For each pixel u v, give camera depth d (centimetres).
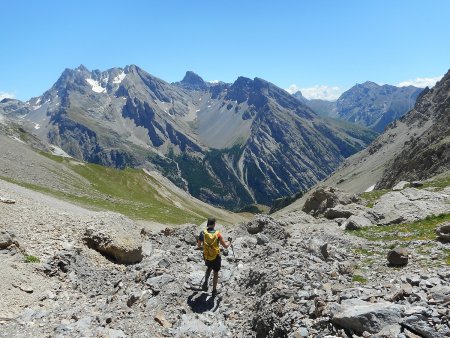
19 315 1452
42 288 1722
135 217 7875
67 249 2145
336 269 1711
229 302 1658
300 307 1286
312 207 5216
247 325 1439
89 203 8175
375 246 2297
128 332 1375
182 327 1446
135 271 2027
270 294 1437
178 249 2434
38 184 9562
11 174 9638
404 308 1062
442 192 3741
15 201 2934
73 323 1425
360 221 3098
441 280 1325
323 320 1131
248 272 1892
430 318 998
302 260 1806
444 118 14525
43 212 2753
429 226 2623
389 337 960
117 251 2191
